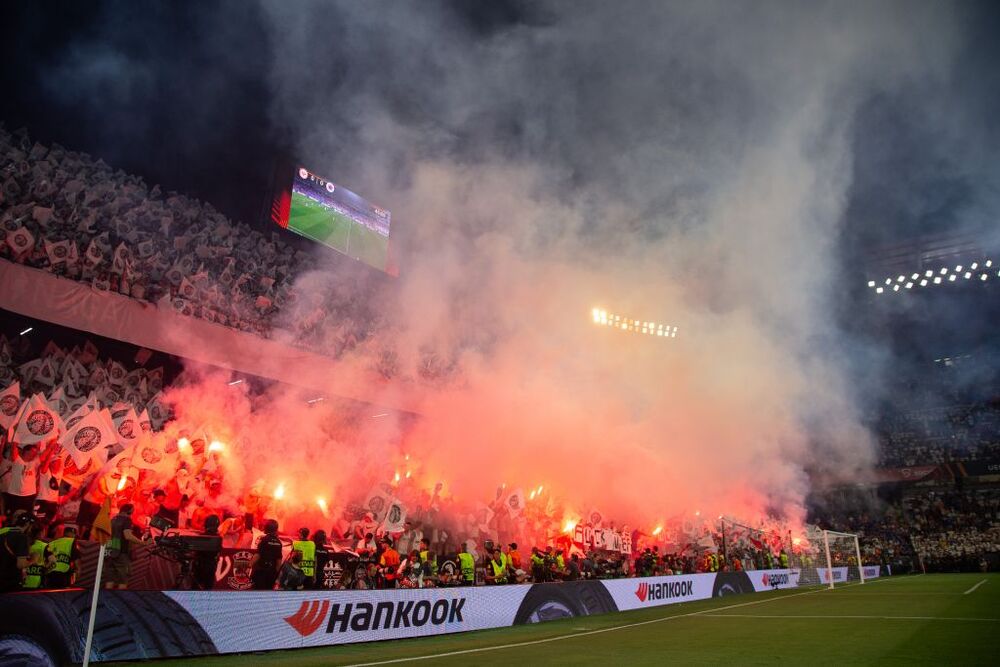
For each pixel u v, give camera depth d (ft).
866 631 30.50
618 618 41.04
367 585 36.91
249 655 25.88
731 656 24.36
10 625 19.90
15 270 45.16
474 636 32.96
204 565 31.81
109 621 22.74
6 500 32.63
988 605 42.01
